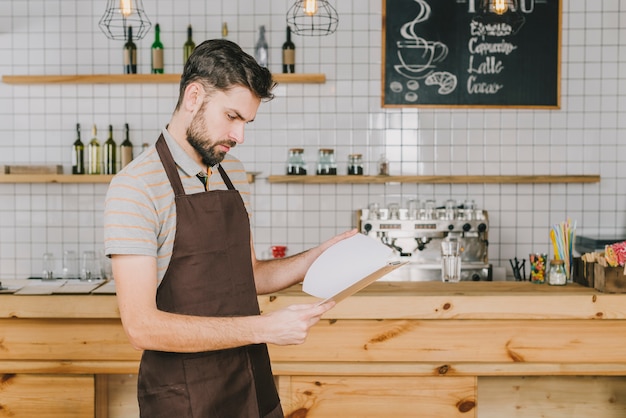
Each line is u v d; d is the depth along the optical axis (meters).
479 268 4.09
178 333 1.54
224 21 4.42
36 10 4.45
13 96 4.47
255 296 1.85
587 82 4.42
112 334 2.71
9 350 2.72
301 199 4.48
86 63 4.45
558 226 3.01
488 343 2.66
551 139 4.45
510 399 2.91
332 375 2.69
